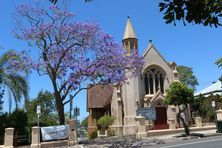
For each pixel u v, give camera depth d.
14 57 29.05
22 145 27.64
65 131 26.53
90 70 28.84
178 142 25.38
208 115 43.06
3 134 27.64
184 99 29.25
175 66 42.06
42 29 29.12
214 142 23.19
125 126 39.00
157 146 23.44
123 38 41.09
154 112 37.78
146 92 40.59
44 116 50.81
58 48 29.52
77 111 27.20
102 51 29.66
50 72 29.41
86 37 29.45
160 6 4.18
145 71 40.78
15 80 29.22
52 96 53.50
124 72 31.00
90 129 47.44
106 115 42.12
